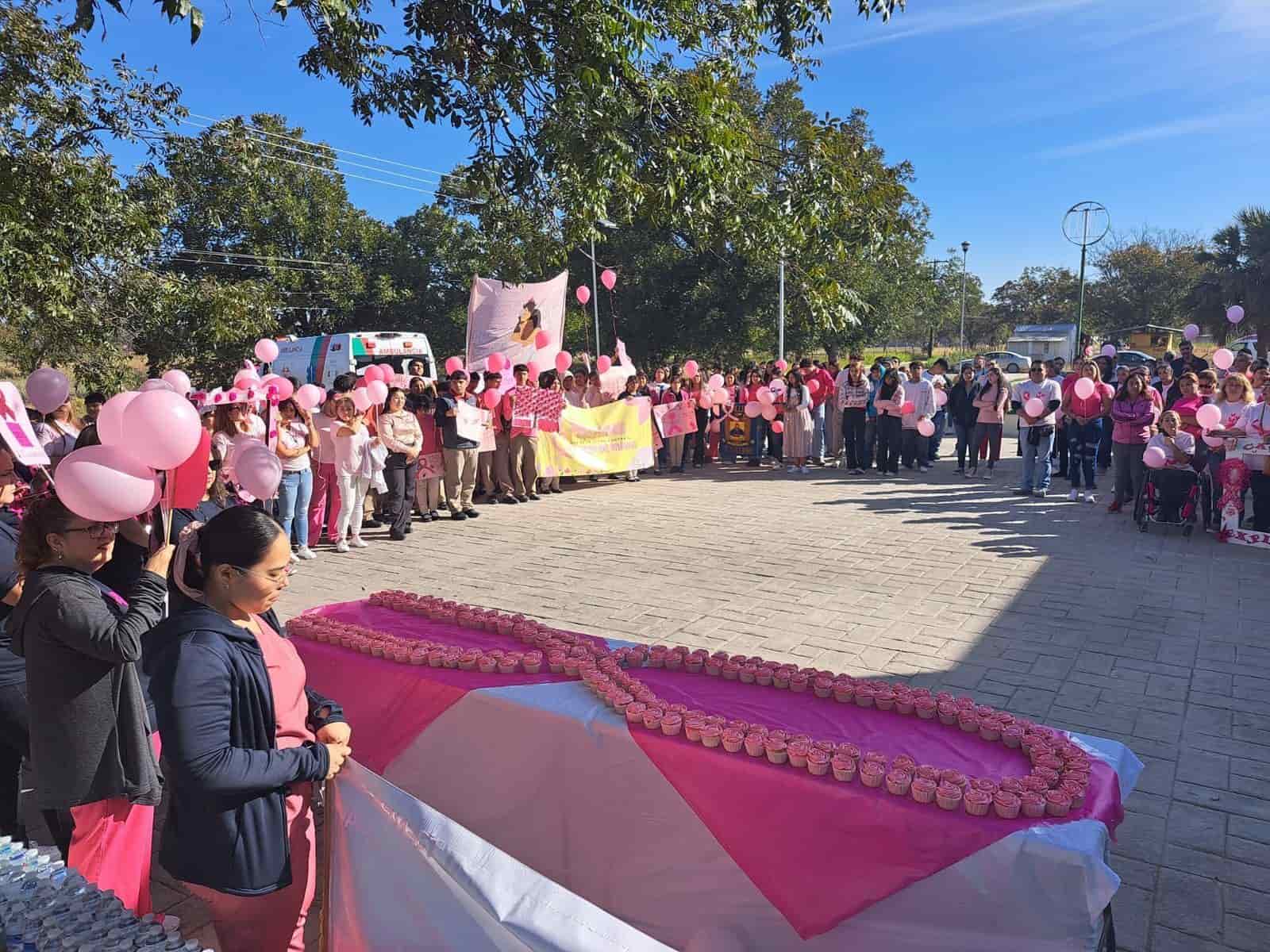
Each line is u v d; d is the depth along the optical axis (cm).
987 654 556
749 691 295
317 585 756
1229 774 401
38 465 335
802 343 3078
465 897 170
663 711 262
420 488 1035
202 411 746
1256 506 853
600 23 509
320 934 211
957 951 209
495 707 285
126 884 258
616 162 519
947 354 6919
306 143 3319
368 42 557
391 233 3822
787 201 566
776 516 1031
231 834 202
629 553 853
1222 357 1229
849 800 221
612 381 1325
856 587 714
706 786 243
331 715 243
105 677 245
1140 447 941
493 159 608
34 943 156
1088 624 611
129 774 252
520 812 284
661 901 255
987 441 1319
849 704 283
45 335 1286
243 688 202
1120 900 312
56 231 965
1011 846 201
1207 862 334
